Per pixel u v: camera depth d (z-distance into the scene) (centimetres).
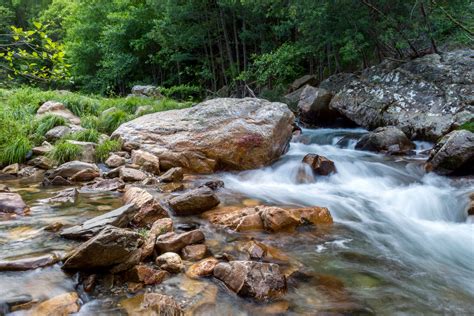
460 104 979
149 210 443
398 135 948
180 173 683
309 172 752
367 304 313
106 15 2461
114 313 272
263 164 806
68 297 280
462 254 448
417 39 1264
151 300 286
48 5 3441
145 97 1639
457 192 638
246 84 1861
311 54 1741
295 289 328
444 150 720
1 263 305
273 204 574
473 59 1088
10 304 264
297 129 1244
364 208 590
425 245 467
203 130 792
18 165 706
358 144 1000
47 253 338
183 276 332
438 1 1068
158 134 809
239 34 2000
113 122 1030
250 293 305
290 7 1327
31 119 934
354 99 1227
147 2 2045
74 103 1181
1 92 1224
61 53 391
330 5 1224
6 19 2481
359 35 1222
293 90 1758
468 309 317
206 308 289
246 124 802
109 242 307
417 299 329
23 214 455
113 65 2284
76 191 553
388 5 1201
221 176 744
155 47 2338
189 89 2052
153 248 362
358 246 439
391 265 396
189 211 502
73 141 788
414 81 1127
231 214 481
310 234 462
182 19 1970
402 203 621
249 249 392
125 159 760
